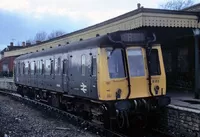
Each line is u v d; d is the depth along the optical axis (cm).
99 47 1011
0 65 5569
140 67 1042
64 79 1388
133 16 1307
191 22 1354
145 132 1123
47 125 1248
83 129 1156
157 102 1068
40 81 1781
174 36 1720
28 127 1211
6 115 1516
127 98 1010
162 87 1075
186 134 1005
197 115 955
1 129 1150
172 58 1834
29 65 2017
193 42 1627
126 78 1015
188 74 1683
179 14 1327
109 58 1005
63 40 2086
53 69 1546
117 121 1050
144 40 1061
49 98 1714
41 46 2572
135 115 1095
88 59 1105
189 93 1532
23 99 2144
